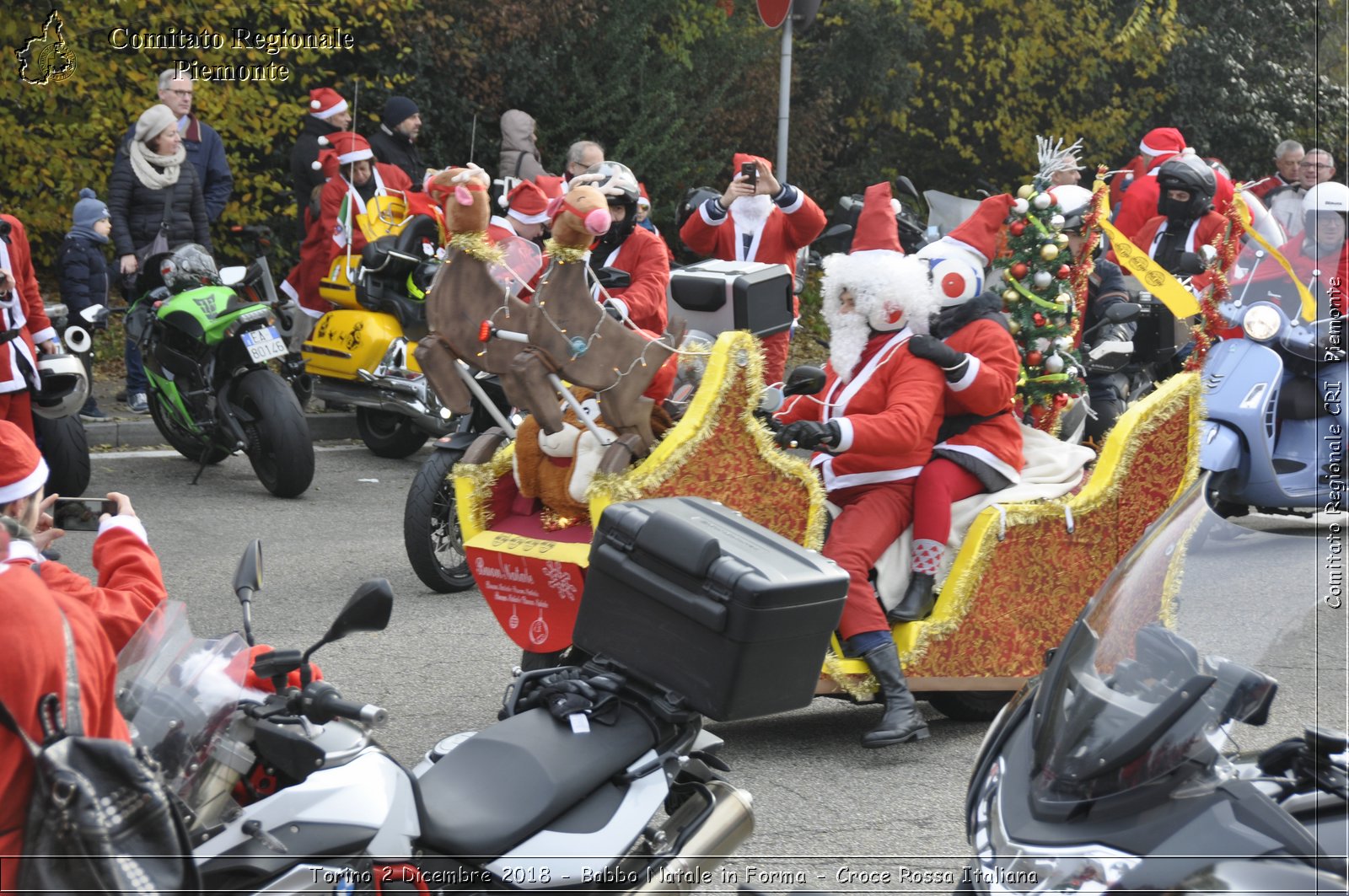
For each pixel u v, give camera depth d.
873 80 22.16
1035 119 23.20
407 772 3.61
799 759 6.02
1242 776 3.07
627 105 18.94
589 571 4.36
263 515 10.03
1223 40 23.03
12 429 3.68
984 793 3.32
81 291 12.21
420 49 17.78
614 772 3.98
